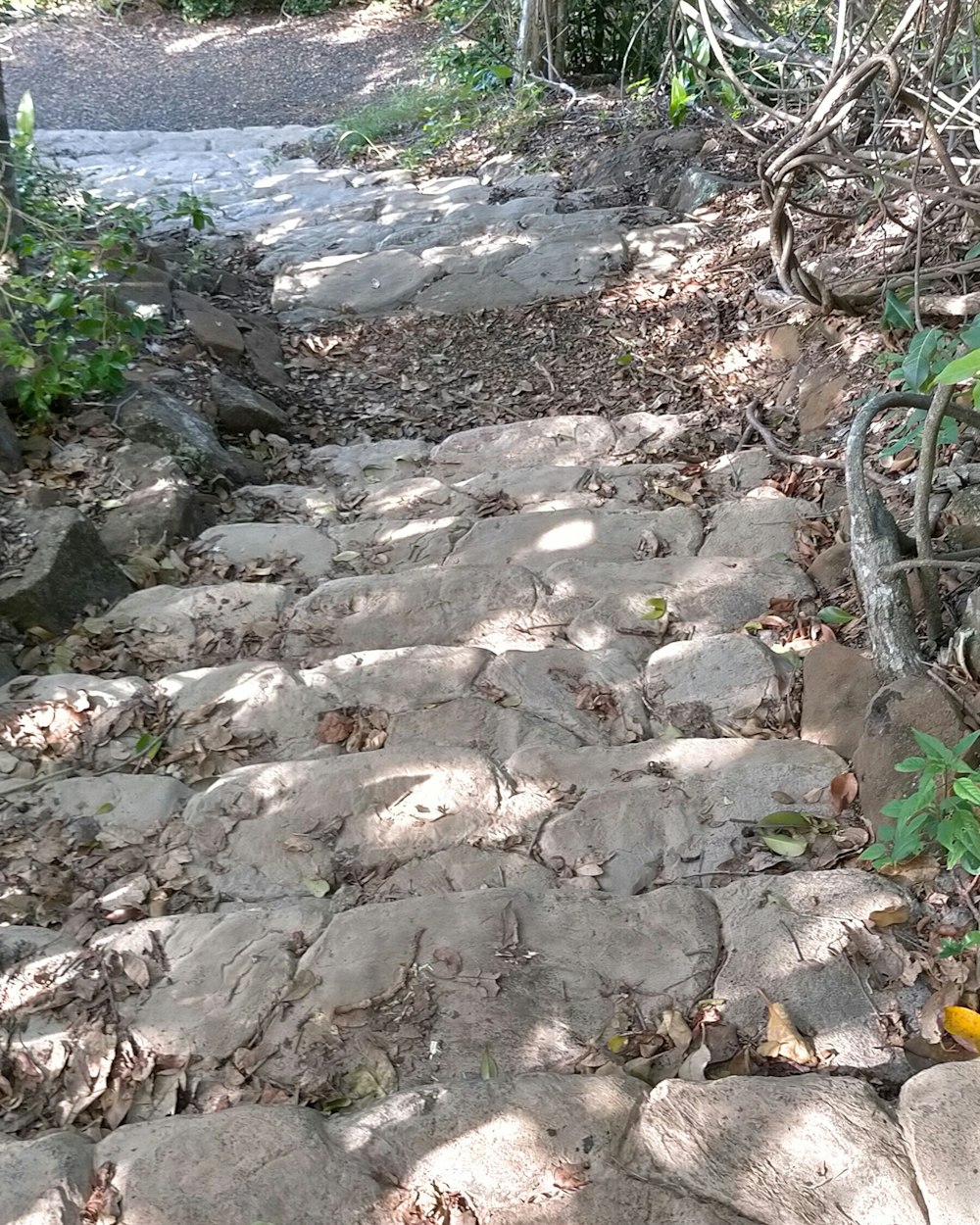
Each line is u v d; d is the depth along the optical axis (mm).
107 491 3605
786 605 2998
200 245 6016
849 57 3492
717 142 6258
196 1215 1578
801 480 3656
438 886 2246
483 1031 1913
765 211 5402
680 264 5422
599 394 4707
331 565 3453
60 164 7184
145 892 2260
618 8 7676
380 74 9797
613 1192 1575
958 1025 1807
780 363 4488
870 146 4133
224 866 2314
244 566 3426
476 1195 1592
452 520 3596
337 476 4199
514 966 2000
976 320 2846
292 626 3092
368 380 4996
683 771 2443
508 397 4801
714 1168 1586
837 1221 1514
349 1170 1623
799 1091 1675
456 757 2486
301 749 2652
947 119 3836
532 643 3018
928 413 2549
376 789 2428
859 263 4477
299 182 7086
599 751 2516
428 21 11250
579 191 6332
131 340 4445
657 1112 1658
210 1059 1906
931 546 2641
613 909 2090
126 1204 1597
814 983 1931
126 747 2658
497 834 2348
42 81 9695
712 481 3785
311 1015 1952
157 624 3088
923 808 2039
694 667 2766
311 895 2254
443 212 6332
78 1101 1859
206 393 4371
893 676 2465
